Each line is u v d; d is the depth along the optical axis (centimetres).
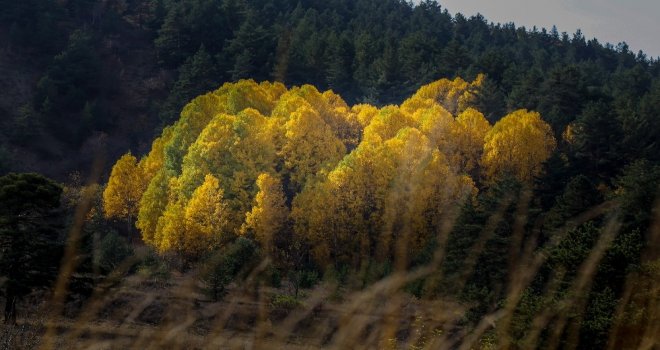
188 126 4331
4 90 7288
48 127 5866
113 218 3206
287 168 3812
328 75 5638
